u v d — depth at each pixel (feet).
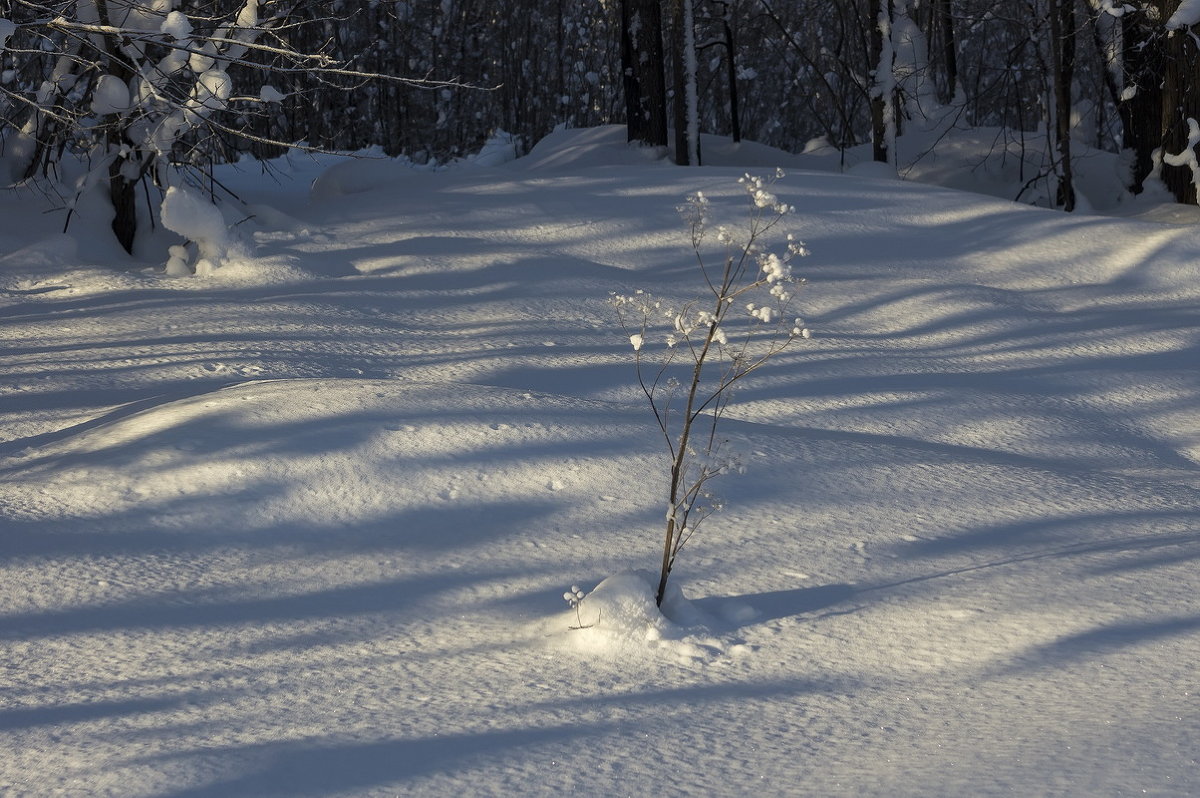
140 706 11.75
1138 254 43.88
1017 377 31.09
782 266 14.40
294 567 15.99
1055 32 60.64
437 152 139.33
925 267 43.32
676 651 13.23
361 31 136.87
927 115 76.84
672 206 49.03
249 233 43.65
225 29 33.47
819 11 122.93
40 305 35.73
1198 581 15.34
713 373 29.48
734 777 10.18
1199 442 26.61
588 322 35.09
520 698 11.98
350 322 33.96
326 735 11.05
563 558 16.35
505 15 168.76
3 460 19.81
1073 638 13.39
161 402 22.71
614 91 163.84
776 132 149.89
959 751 10.56
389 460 19.19
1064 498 19.60
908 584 15.31
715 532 17.28
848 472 20.20
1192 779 9.78
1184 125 57.11
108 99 38.55
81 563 15.70
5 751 10.69
